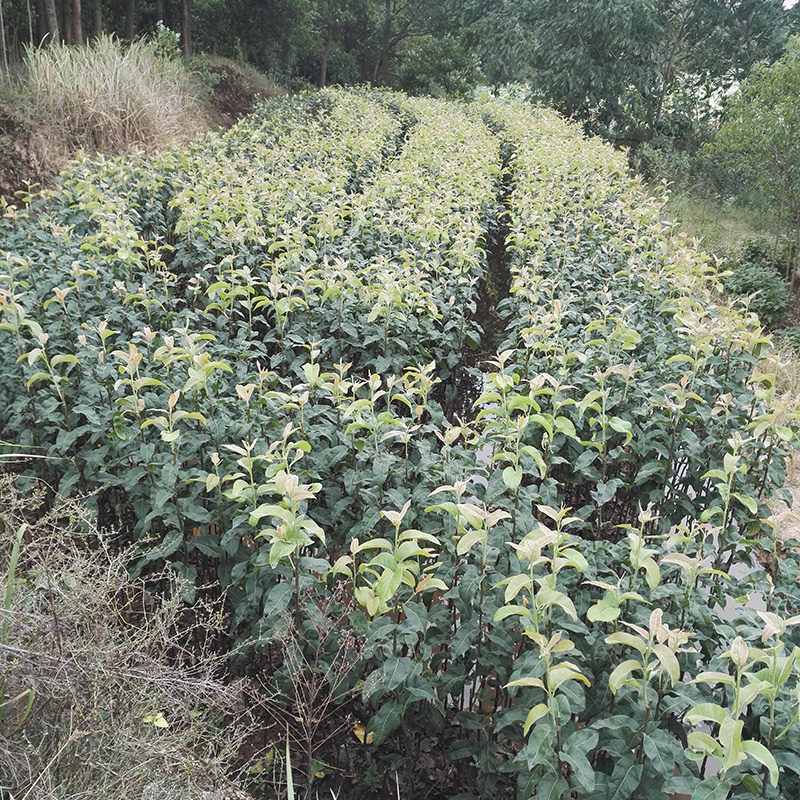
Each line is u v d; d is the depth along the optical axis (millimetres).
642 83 20578
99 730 1984
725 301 9891
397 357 5238
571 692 2248
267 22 22578
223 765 2508
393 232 7883
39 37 15078
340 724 3012
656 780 2123
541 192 9430
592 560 2803
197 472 3240
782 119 10422
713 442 4004
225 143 11688
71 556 2572
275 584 2904
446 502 2957
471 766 2852
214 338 4207
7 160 9328
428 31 29953
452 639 2668
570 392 4543
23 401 3812
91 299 5211
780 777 2068
